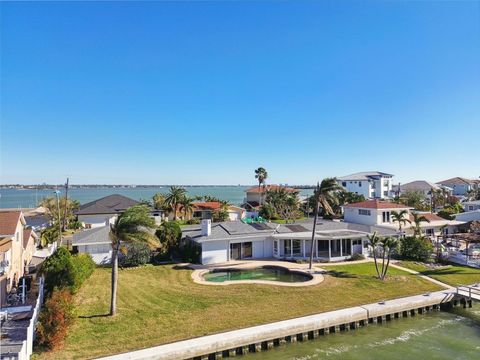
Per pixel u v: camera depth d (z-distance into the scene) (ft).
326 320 70.13
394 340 67.51
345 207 180.55
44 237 156.25
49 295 73.05
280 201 255.70
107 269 111.75
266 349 63.77
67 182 186.60
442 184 414.21
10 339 58.59
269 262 122.52
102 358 53.57
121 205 220.43
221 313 72.59
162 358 55.42
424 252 127.65
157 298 81.71
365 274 105.40
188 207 229.04
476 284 95.91
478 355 61.11
